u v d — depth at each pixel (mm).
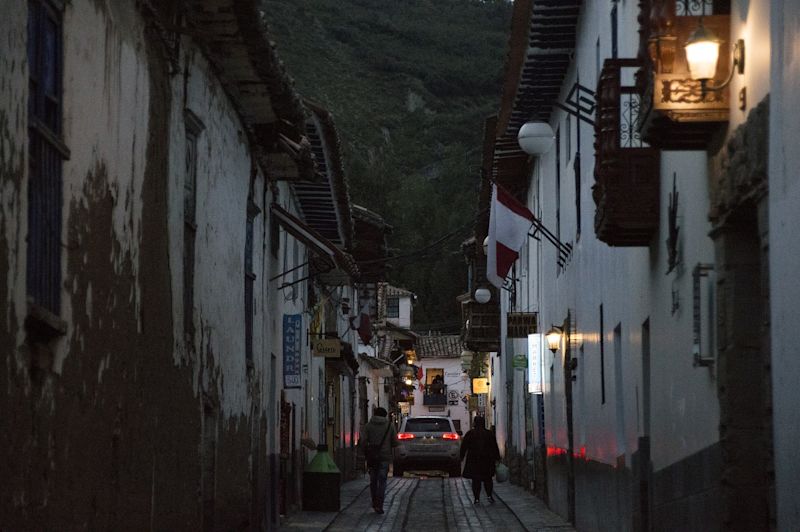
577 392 29812
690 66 13336
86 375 12180
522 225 28844
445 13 199125
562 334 32844
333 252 29562
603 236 18859
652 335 18953
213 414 20062
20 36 10055
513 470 51750
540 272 40031
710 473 14703
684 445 16484
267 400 27750
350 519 33219
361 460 63281
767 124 11898
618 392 23125
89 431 12266
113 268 13281
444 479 55719
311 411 40688
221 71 20047
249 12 17281
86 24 12312
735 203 13180
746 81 12766
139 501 14492
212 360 19984
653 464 19125
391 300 107812
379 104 164625
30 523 10367
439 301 124062
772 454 12109
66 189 11570
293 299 34719
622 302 22188
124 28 13844
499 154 40531
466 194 127375
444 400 116000
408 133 157375
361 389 66312
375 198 120875
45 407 10844
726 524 13750
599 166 18625
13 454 9938
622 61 18062
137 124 14477
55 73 11383
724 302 13891
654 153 18094
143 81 14805
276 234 30375
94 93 12570
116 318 13383
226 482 21250
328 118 29469
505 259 28828
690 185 15680
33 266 10578
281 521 31484
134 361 14234
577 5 27688
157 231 15586
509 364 54781
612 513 23641
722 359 13930
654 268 18609
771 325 11844
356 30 181375
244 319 23578
